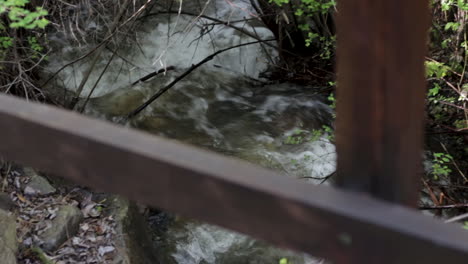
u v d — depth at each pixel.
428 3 1.08
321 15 7.95
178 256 5.32
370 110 1.12
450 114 6.55
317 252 1.12
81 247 4.50
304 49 8.77
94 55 7.85
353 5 1.08
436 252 1.02
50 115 1.34
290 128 7.36
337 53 1.17
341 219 1.08
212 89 8.09
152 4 7.66
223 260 5.43
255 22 9.29
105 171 1.28
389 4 1.04
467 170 6.39
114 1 6.46
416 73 1.11
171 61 8.57
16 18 3.22
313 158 6.80
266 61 8.88
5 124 1.36
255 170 1.17
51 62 7.61
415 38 1.08
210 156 1.21
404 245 1.04
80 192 5.14
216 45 8.95
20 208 4.72
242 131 7.27
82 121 1.31
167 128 7.20
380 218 1.05
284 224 1.12
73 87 7.58
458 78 6.29
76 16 6.23
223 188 1.15
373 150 1.15
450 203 5.76
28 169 5.13
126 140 1.25
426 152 6.59
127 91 7.62
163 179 1.21
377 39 1.07
